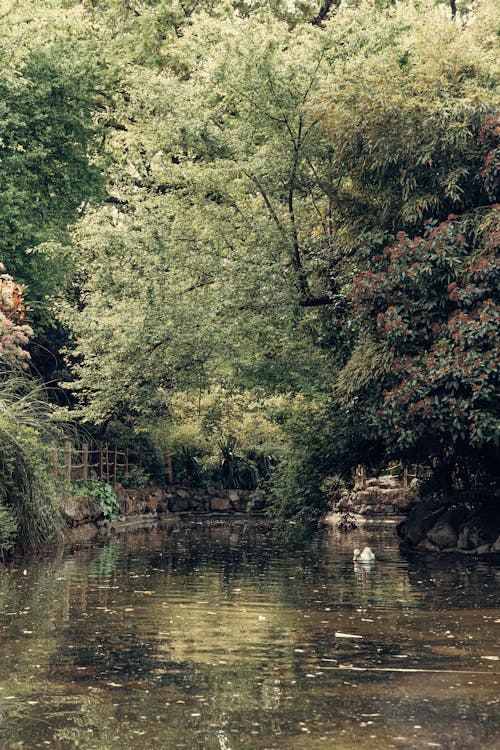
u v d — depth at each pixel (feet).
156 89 62.64
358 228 56.85
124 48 90.38
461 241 47.44
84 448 81.46
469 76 53.83
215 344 58.85
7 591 37.78
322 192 61.93
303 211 62.49
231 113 68.74
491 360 45.29
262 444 106.11
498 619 31.68
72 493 72.69
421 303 48.47
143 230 61.57
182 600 35.91
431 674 23.53
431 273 47.29
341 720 19.47
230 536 72.33
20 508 51.24
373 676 23.29
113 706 20.43
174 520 96.84
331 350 61.26
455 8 90.74
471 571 46.65
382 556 55.21
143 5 90.68
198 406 76.02
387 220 53.83
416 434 48.39
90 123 82.84
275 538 68.90
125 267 61.41
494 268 45.44
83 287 66.13
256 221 61.05
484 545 56.13
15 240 74.64
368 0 69.51
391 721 19.38
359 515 89.15
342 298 57.06
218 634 28.86
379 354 49.78
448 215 50.11
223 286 58.85
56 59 79.97
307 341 62.28
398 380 48.93
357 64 57.26
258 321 59.16
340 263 58.85
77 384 62.90
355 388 51.08
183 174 61.62
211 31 62.80
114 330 61.21
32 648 26.45
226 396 65.82
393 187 52.80
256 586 40.42
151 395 61.72
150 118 64.59
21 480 50.98
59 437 58.29
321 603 35.37
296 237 61.72
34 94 77.56
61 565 47.67
